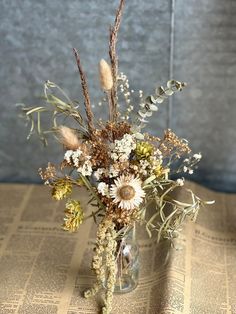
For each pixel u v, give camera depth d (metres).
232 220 0.57
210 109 0.60
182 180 0.43
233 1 0.54
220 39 0.56
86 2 0.56
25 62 0.59
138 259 0.48
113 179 0.43
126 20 0.56
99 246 0.44
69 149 0.42
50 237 0.55
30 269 0.51
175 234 0.45
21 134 0.63
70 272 0.51
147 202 0.45
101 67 0.40
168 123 0.61
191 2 0.55
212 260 0.51
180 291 0.47
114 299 0.47
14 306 0.47
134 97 0.59
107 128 0.42
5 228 0.57
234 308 0.46
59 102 0.44
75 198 0.61
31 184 0.64
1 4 0.57
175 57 0.58
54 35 0.58
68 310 0.47
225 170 0.63
